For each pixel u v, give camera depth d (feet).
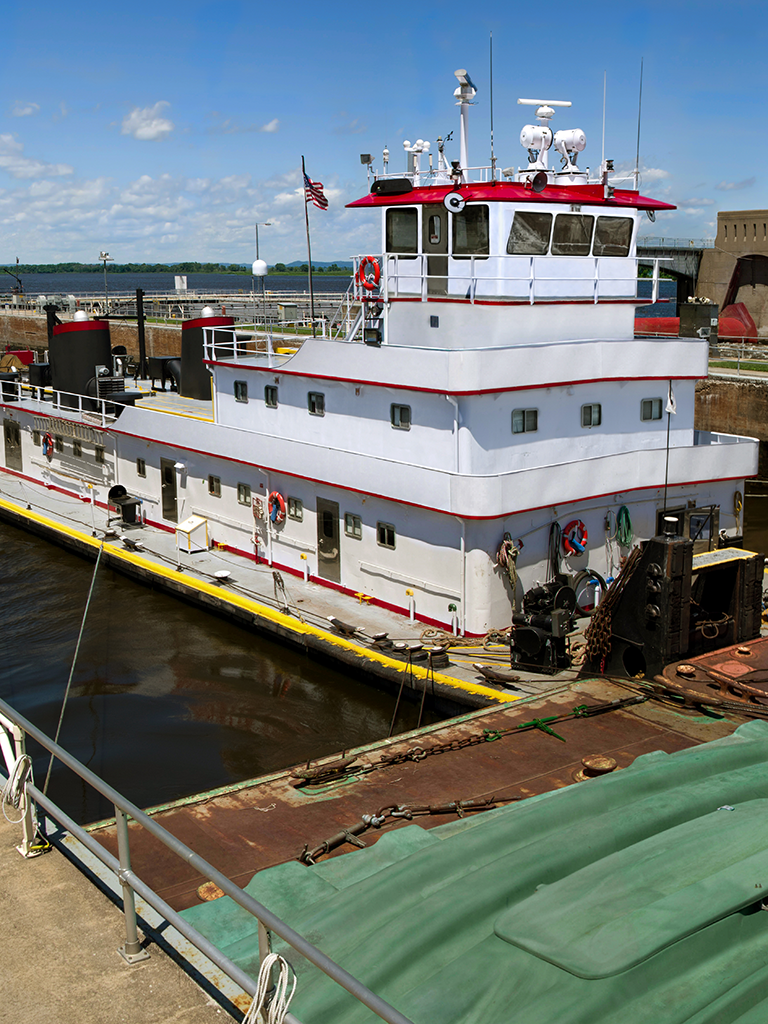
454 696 53.01
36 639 71.46
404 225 66.64
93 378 99.86
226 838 32.81
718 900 15.19
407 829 23.77
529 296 63.31
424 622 62.90
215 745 54.70
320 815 34.47
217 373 79.25
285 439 71.15
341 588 70.08
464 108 66.44
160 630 71.92
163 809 35.14
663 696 43.60
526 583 60.90
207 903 23.71
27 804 17.71
